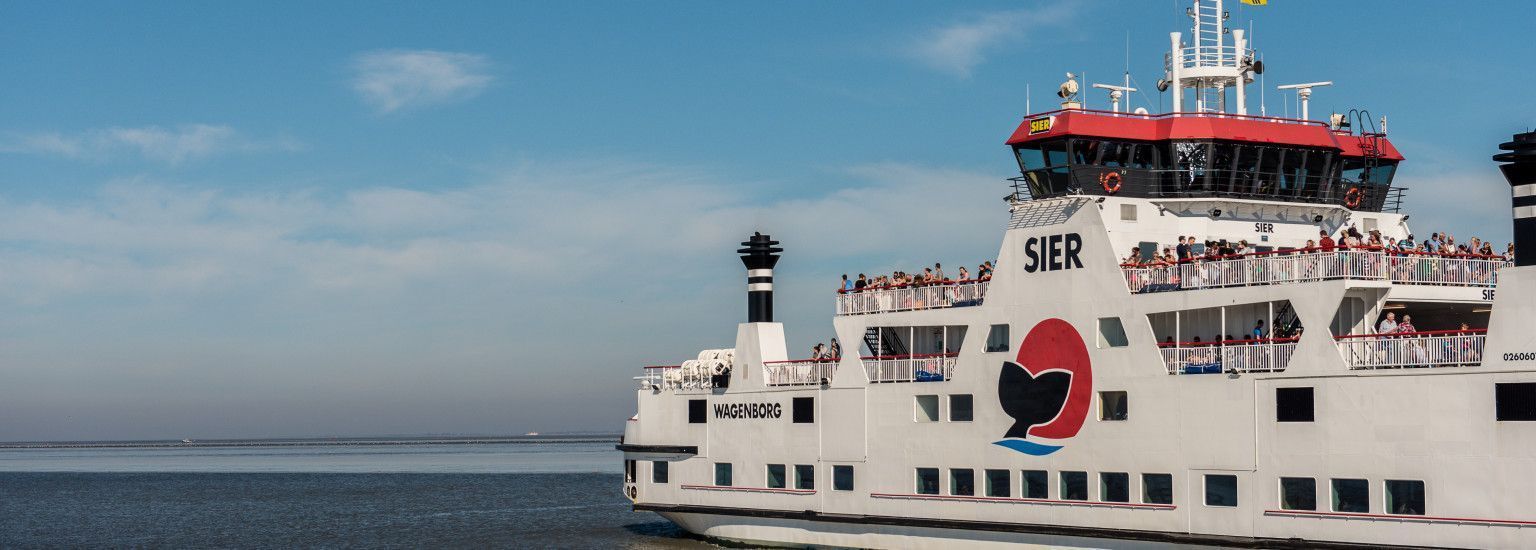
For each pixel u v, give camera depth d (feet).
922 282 155.22
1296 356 122.11
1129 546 133.59
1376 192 156.66
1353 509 118.42
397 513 296.71
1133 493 133.08
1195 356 129.08
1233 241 148.97
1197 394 128.47
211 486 444.96
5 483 488.85
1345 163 153.48
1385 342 117.50
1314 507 120.78
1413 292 122.83
